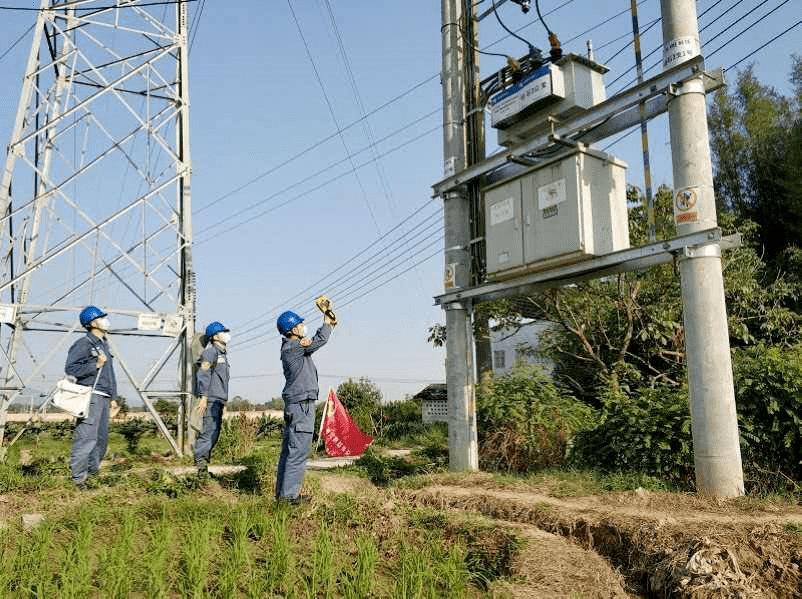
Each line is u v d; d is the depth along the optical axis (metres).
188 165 15.90
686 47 7.05
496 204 8.62
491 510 6.80
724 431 6.57
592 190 7.65
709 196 6.89
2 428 13.20
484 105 10.12
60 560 4.78
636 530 5.51
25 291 13.84
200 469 9.10
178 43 16.34
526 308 18.22
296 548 5.45
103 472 9.20
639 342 16.94
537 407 10.35
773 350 7.97
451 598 4.52
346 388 31.98
